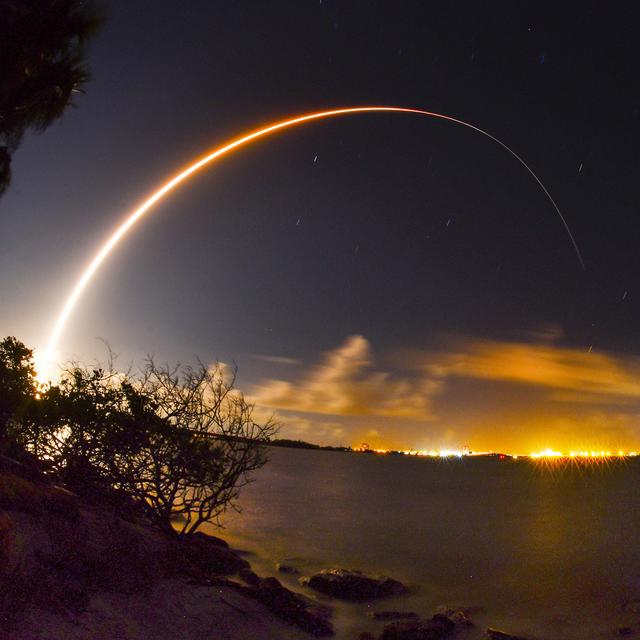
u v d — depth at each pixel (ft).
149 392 35.99
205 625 25.21
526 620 33.37
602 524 70.03
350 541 54.24
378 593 37.14
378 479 136.98
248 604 29.09
